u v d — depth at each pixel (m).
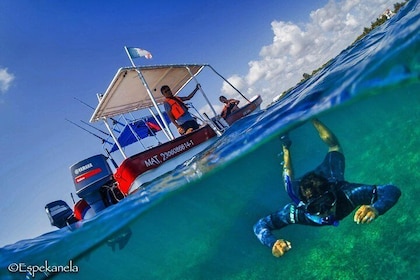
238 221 8.13
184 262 7.43
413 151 5.12
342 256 3.81
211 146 7.89
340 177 4.27
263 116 7.59
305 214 3.59
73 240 5.67
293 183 3.74
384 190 3.28
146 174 6.91
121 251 6.96
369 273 3.30
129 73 7.79
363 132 7.11
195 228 8.34
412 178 4.30
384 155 5.76
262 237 3.84
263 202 8.55
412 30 3.92
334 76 5.43
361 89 3.96
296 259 4.29
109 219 5.64
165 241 8.01
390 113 6.54
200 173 6.04
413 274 2.94
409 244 3.25
